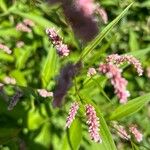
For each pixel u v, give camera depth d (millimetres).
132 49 696
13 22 546
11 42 541
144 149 497
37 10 466
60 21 394
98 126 323
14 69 507
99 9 443
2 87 432
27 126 449
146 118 715
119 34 714
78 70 333
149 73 691
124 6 652
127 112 380
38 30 539
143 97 381
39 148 467
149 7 773
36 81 494
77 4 257
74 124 389
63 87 332
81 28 264
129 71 647
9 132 450
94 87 415
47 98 392
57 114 452
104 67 278
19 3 526
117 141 579
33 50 540
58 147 472
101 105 491
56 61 406
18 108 451
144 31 765
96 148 459
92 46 332
